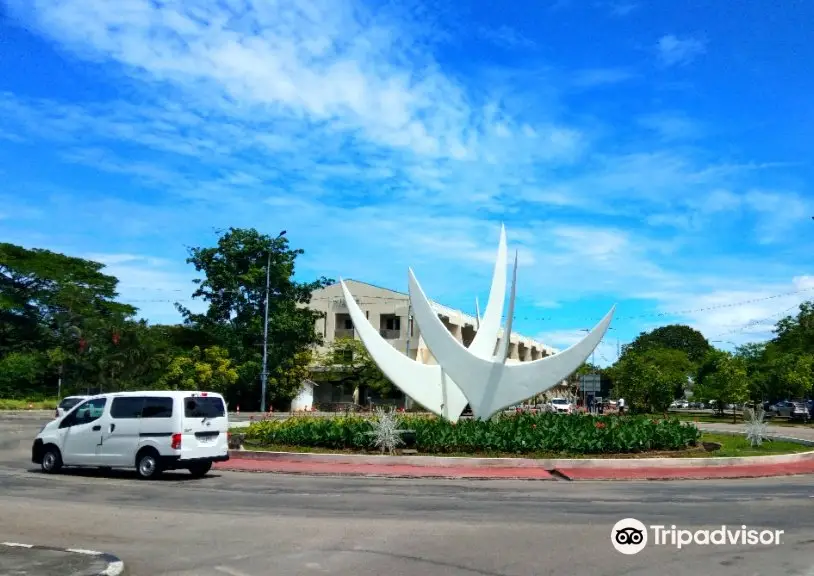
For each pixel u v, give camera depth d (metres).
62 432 16.03
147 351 42.75
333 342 53.41
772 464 19.14
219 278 48.50
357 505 11.54
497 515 10.62
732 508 11.52
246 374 48.22
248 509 11.06
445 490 13.68
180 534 9.05
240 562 7.60
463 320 58.53
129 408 15.46
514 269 24.20
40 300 55.50
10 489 13.34
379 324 56.75
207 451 15.54
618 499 12.56
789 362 49.25
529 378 23.89
